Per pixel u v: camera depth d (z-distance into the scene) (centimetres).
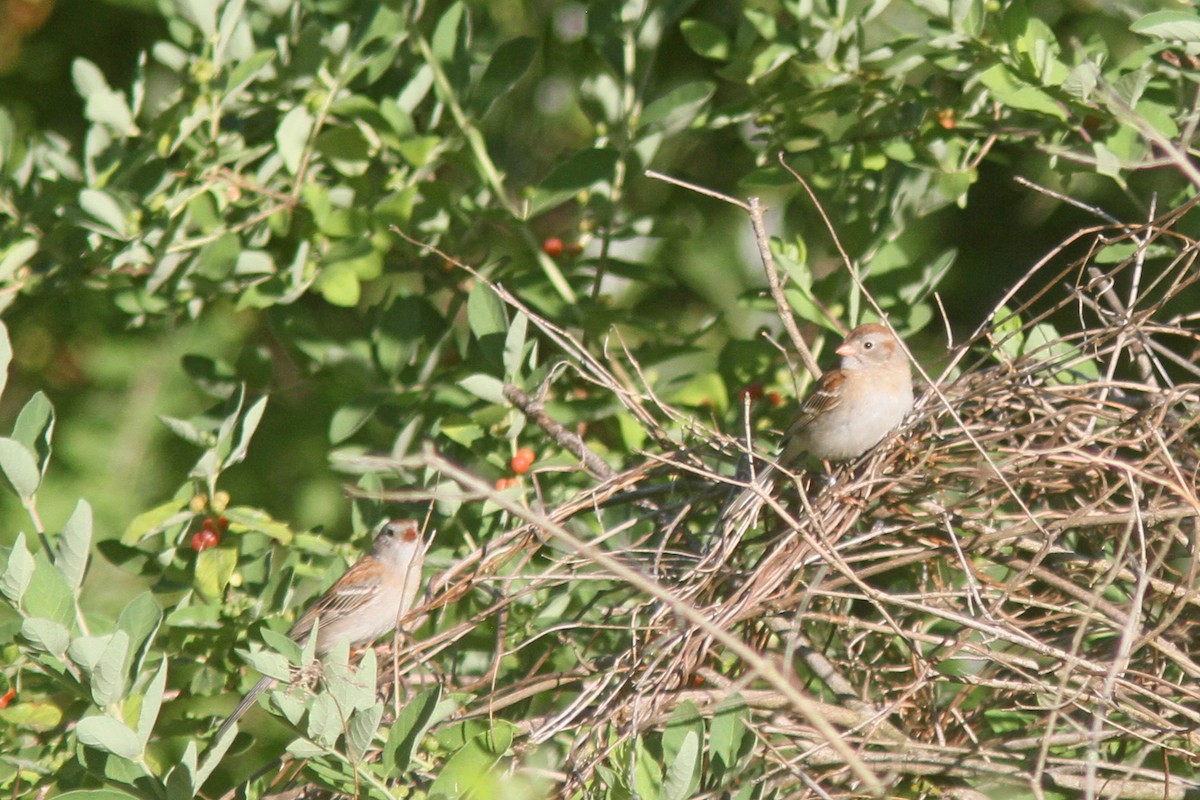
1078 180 1433
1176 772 892
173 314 1229
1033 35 1045
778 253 1139
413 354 1211
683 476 1027
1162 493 894
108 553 1080
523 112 1591
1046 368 953
